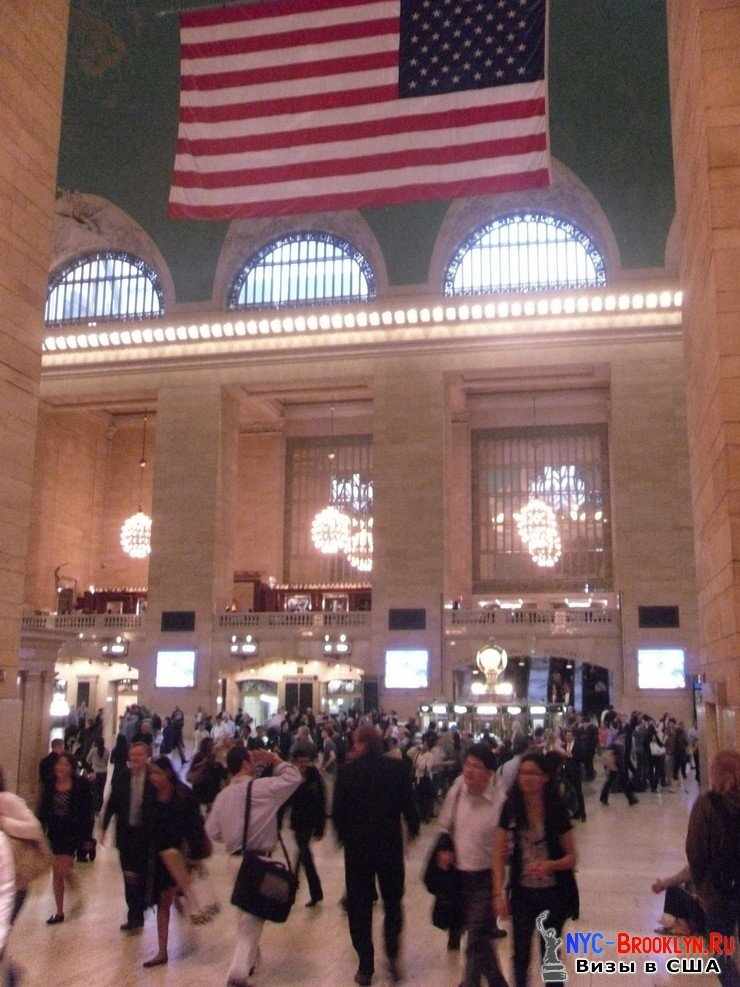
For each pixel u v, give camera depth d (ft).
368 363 100.01
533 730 63.36
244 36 44.39
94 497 124.98
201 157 43.62
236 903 19.13
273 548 119.96
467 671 94.79
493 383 107.45
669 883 23.30
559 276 96.84
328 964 21.40
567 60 85.66
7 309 35.45
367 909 19.86
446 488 98.02
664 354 94.02
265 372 102.27
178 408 103.60
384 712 91.45
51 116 38.68
